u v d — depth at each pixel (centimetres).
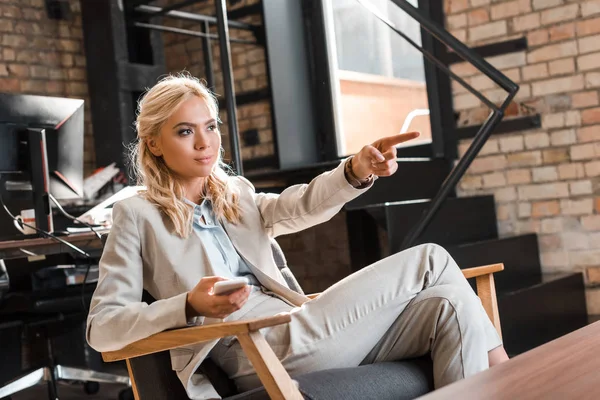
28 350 334
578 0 411
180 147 184
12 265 355
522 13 430
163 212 186
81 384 407
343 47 510
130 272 176
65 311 316
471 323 168
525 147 433
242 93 545
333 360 171
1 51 529
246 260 193
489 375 119
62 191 316
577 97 414
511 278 402
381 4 487
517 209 438
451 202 407
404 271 177
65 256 369
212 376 180
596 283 412
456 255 365
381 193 390
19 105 290
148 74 535
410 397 167
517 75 434
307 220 197
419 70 471
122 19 525
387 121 490
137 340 164
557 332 367
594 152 410
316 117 527
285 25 521
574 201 418
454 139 457
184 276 180
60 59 555
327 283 480
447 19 459
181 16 518
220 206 193
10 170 292
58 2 554
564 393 105
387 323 175
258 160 539
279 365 148
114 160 520
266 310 183
